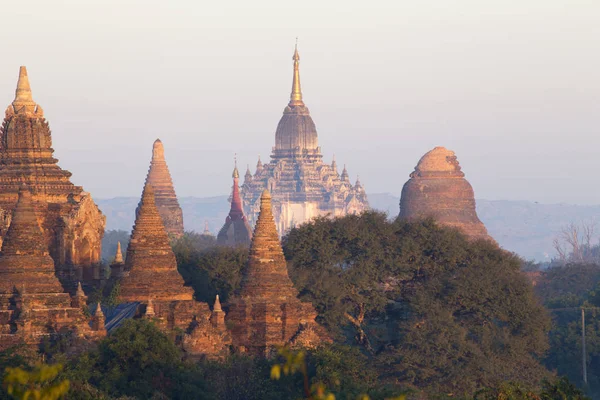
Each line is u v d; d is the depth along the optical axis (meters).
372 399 169.38
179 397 184.12
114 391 180.00
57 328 195.88
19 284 197.88
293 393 190.38
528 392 151.00
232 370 194.12
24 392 87.56
